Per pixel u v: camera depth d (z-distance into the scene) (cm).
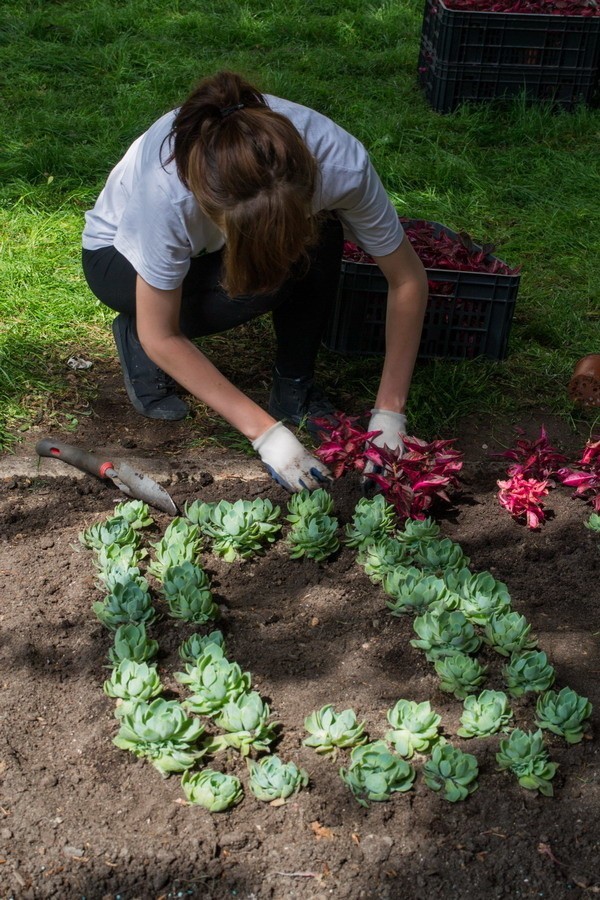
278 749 261
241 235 246
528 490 348
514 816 245
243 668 285
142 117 642
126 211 290
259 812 243
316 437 383
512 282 424
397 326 339
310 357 380
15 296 458
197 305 351
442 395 416
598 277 516
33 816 238
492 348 441
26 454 367
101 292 364
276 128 244
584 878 231
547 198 594
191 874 228
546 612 313
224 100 252
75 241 511
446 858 234
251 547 328
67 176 573
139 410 391
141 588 301
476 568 330
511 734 260
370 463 347
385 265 327
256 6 881
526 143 666
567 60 695
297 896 225
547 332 465
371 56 791
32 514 340
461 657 279
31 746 257
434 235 482
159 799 245
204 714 268
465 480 373
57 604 304
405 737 260
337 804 246
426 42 736
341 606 311
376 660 291
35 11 804
